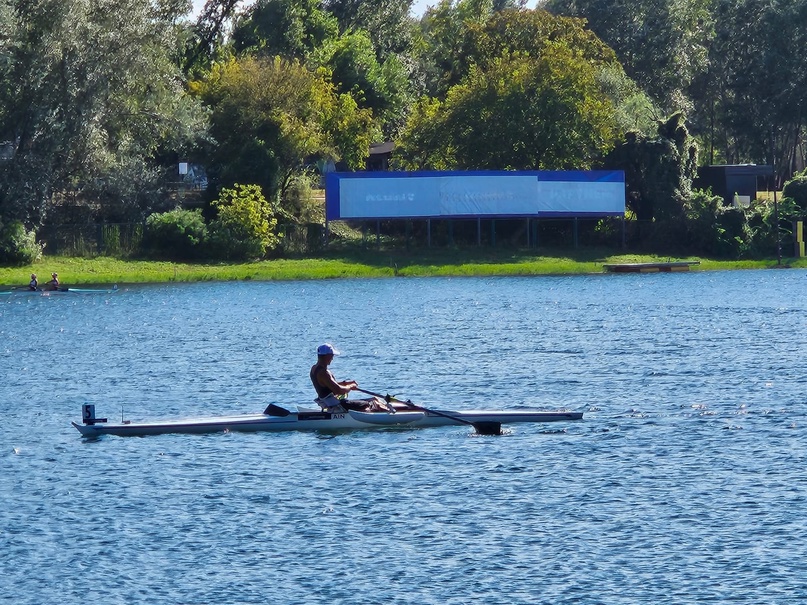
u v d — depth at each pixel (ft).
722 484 302.45
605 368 510.99
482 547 255.70
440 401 429.79
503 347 592.19
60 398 444.96
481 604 224.53
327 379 374.43
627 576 237.86
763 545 254.06
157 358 559.79
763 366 509.76
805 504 282.77
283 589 232.94
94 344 623.77
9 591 233.76
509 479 310.04
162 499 294.87
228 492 300.81
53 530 270.67
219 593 231.50
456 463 328.70
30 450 350.64
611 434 365.61
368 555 251.60
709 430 369.30
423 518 276.21
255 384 473.67
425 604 224.94
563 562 246.06
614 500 289.53
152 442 359.25
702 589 230.68
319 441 359.25
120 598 229.86
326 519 276.41
